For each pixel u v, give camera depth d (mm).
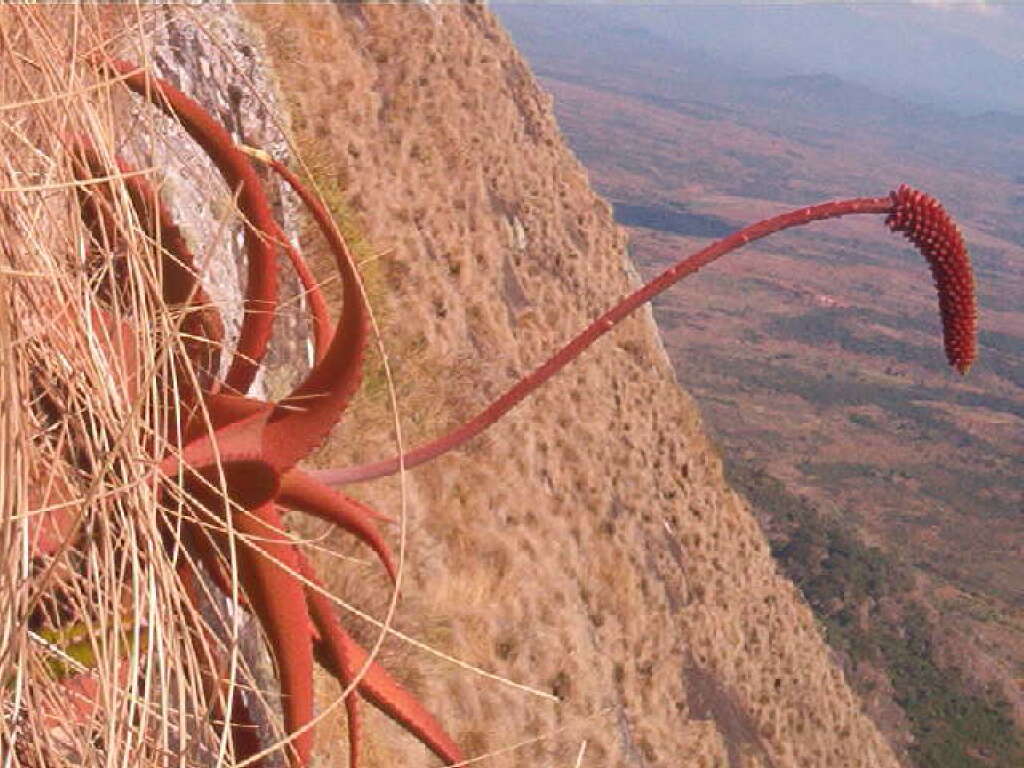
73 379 1430
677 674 19578
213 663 1417
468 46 34281
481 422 1747
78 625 1403
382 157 19266
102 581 1389
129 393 1605
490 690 8945
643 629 18781
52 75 1483
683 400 41156
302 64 16062
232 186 1690
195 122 1658
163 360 1419
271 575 1696
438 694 7844
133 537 1335
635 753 13094
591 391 29438
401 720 1854
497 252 26828
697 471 37062
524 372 21859
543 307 30875
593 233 41344
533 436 18125
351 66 19500
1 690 1158
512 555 11828
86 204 1687
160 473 1413
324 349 1947
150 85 1571
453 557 11352
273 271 1822
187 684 1411
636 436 31562
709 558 32531
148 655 1274
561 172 42750
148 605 1324
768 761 26578
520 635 10430
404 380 12992
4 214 1414
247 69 6680
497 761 8312
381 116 24438
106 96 1536
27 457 1218
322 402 1688
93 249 1708
